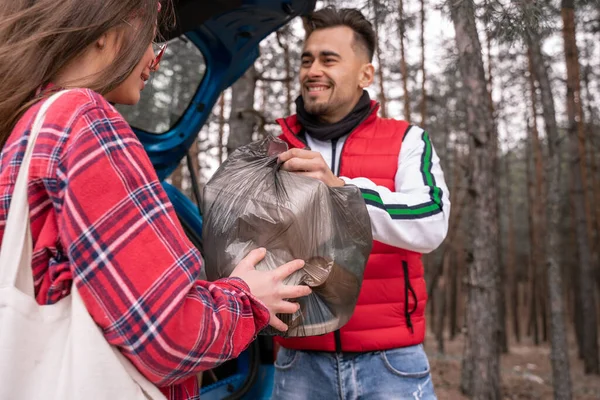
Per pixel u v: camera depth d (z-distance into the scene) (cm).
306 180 125
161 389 86
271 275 100
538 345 1298
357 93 186
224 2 173
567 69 802
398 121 181
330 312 128
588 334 966
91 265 75
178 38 204
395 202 146
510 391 808
